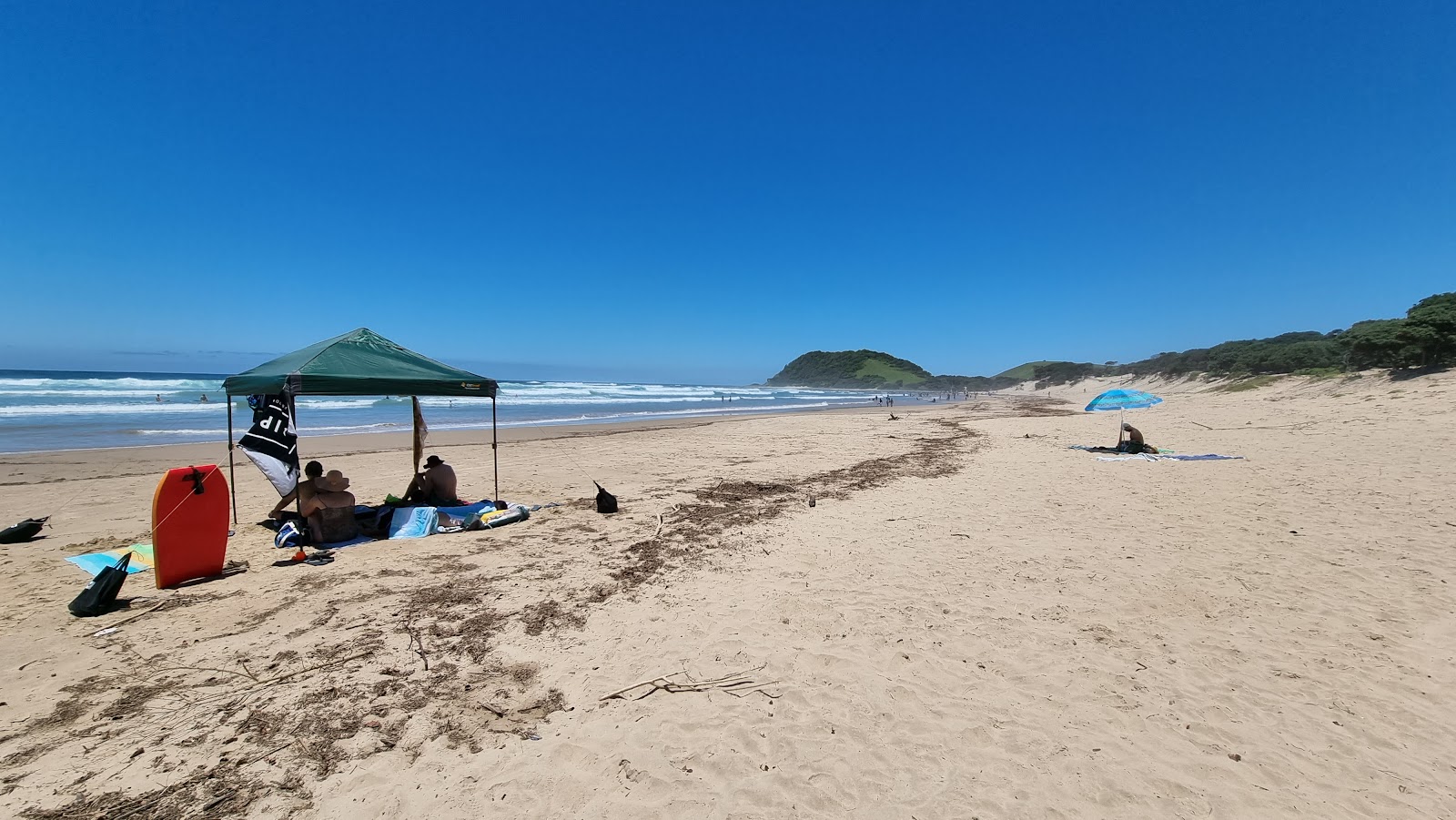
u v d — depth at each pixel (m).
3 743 3.03
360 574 5.71
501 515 7.78
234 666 3.87
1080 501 9.07
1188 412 25.03
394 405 36.53
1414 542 6.32
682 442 18.91
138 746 3.03
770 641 4.41
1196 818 2.70
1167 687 3.78
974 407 48.41
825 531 7.52
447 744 3.13
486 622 4.64
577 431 22.98
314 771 2.90
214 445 16.42
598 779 2.90
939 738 3.27
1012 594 5.30
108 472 11.83
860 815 2.70
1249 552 6.26
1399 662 4.02
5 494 9.59
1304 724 3.39
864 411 41.62
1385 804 2.79
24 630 4.36
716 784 2.89
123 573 4.76
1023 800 2.80
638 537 7.21
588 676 3.87
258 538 6.93
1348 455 11.60
